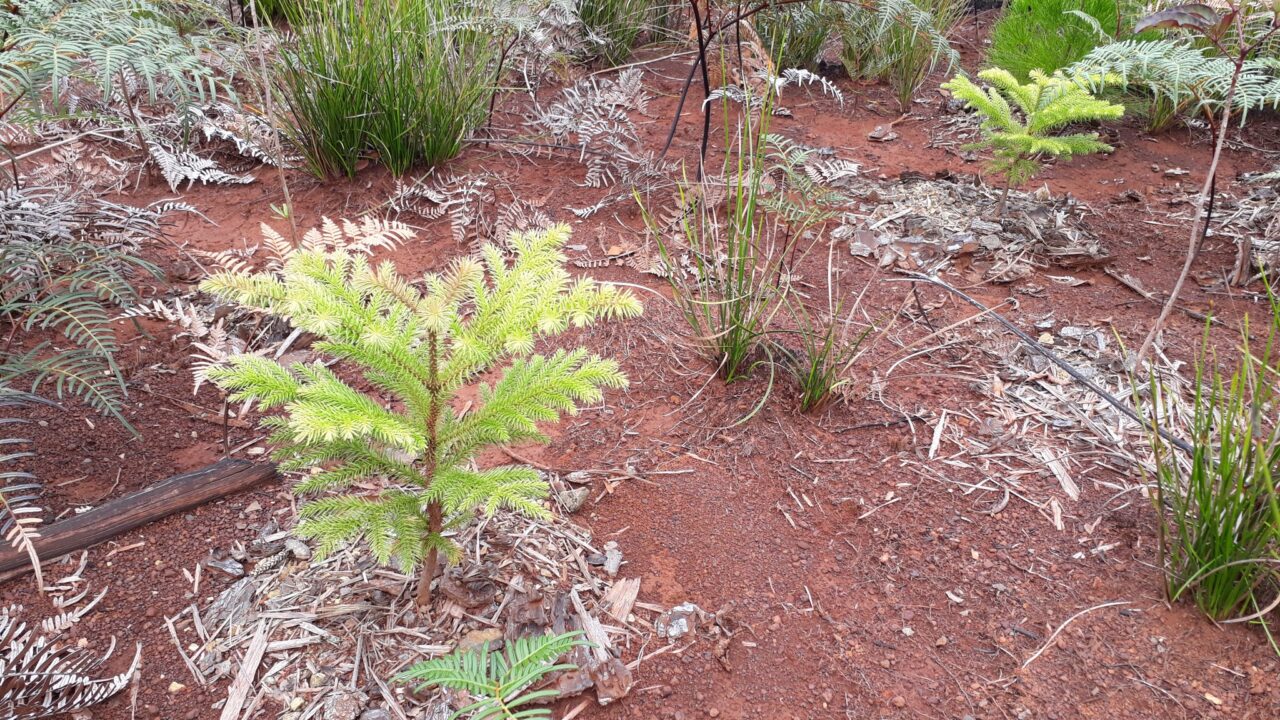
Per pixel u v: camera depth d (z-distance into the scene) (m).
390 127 3.47
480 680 1.49
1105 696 1.77
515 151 3.95
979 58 5.36
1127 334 2.87
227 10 3.94
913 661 1.85
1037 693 1.78
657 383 2.66
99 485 2.15
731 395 2.61
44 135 3.46
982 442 2.44
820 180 3.37
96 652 1.77
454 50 3.79
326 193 3.54
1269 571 1.82
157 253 3.09
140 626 1.84
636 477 2.31
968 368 2.73
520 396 1.70
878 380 2.68
